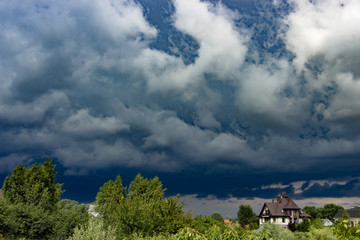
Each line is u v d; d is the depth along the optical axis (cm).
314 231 2570
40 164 3588
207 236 845
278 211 7638
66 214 2641
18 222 2369
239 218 8819
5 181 3272
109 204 2786
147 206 2553
